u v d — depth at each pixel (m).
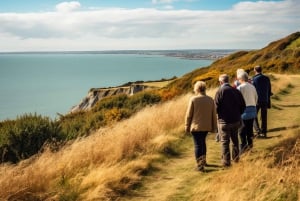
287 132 10.23
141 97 21.88
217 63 71.69
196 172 7.38
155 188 6.70
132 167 7.57
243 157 7.53
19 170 6.98
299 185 5.59
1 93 151.50
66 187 6.49
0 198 5.81
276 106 15.45
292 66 42.06
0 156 9.76
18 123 10.97
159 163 8.17
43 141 10.72
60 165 7.55
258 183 5.82
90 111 21.70
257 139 9.87
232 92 7.55
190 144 9.83
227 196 5.48
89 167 7.64
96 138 9.61
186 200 5.97
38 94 147.12
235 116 7.51
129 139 9.02
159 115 12.37
